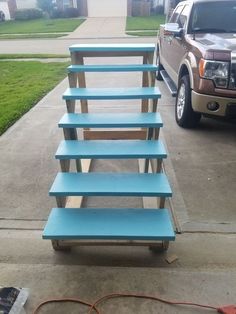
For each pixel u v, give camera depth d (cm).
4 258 238
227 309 191
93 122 288
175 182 331
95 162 379
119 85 703
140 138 385
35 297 204
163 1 2589
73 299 202
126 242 236
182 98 467
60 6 2598
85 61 964
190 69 423
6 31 1886
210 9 498
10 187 329
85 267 227
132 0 2525
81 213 242
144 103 370
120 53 350
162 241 234
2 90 691
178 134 449
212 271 223
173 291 207
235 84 382
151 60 348
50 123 503
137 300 201
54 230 226
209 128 470
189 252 242
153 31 1689
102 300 201
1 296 199
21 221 279
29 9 2588
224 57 378
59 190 239
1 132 467
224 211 287
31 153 403
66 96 305
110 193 236
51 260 236
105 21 2247
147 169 332
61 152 265
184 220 275
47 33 1741
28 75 827
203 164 366
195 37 459
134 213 242
